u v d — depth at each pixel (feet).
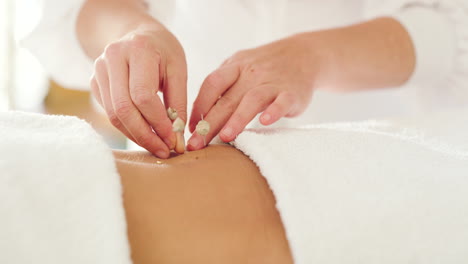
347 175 1.38
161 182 1.38
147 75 1.73
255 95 1.95
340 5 3.41
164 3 3.48
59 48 3.20
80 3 2.93
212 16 3.43
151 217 1.26
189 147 1.82
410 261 1.22
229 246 1.24
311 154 1.49
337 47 2.57
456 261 1.23
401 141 1.67
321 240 1.19
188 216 1.28
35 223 1.07
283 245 1.26
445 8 3.04
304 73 2.31
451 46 2.96
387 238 1.23
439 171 1.45
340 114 3.63
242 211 1.31
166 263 1.21
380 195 1.31
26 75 6.59
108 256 1.08
